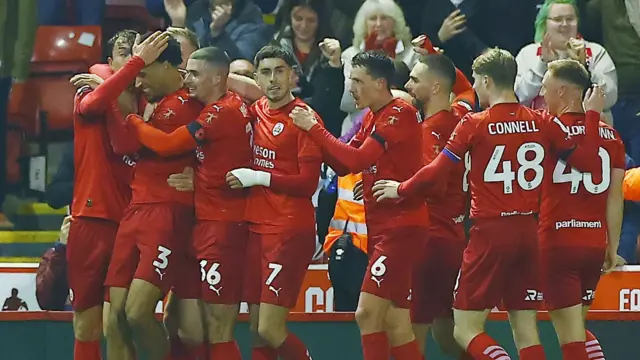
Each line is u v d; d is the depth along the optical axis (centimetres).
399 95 2972
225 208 2742
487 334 2867
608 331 3017
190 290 2828
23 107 3719
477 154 2672
